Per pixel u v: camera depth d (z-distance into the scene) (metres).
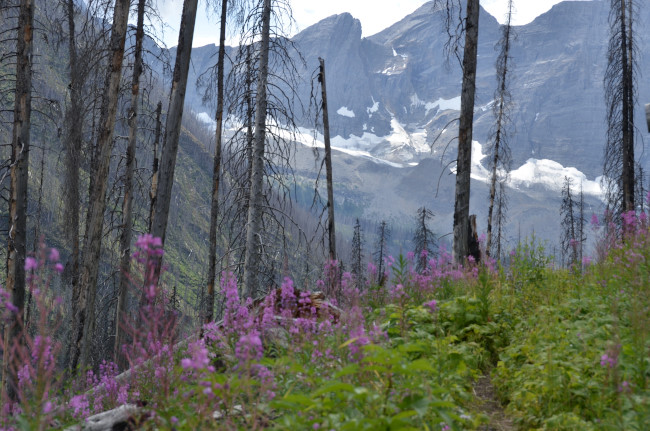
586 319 7.09
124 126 17.97
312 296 7.96
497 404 6.14
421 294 9.06
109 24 14.73
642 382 4.95
